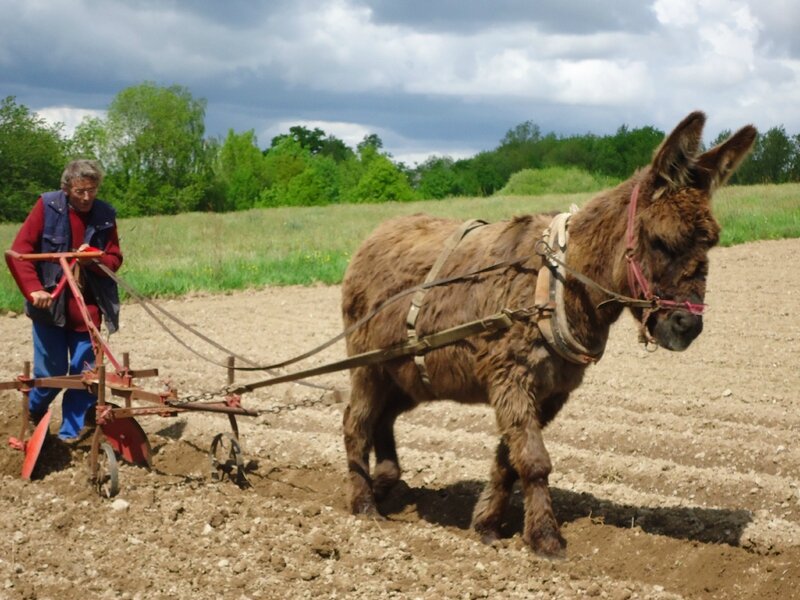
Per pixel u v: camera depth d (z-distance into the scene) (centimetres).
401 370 640
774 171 5350
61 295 759
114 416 685
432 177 8025
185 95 8488
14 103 5928
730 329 1398
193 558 564
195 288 1984
